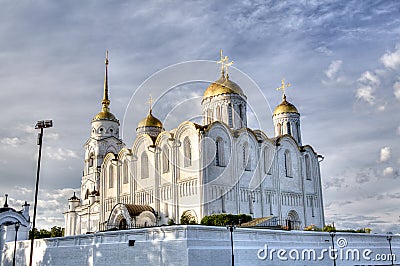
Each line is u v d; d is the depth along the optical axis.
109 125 90.06
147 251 34.81
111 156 73.81
